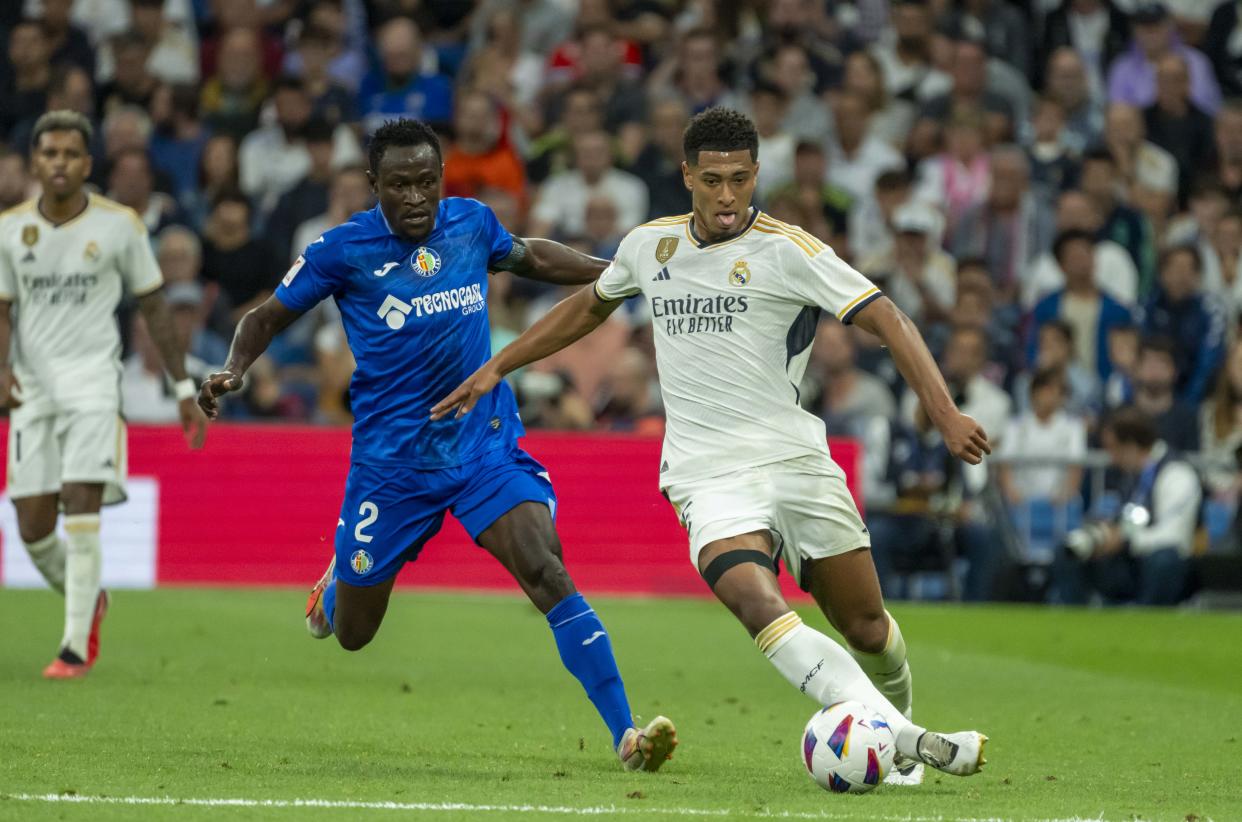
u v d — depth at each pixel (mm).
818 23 72750
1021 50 75812
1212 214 68500
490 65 68625
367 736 25578
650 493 52625
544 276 25094
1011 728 28484
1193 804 20562
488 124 64812
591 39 68812
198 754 23141
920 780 21578
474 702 30250
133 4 71250
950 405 20047
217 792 19922
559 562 23219
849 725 19984
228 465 51406
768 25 73188
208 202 65062
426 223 23031
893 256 63719
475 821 18094
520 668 35844
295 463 51688
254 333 23531
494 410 24031
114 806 18766
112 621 42188
